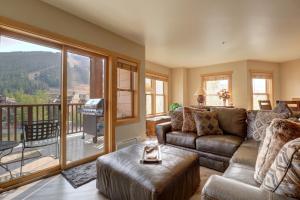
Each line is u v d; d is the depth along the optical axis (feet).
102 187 6.28
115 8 7.84
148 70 17.71
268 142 3.97
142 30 10.27
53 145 10.46
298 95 17.17
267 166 3.80
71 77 10.30
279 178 2.73
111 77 10.59
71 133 12.96
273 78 18.28
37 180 7.38
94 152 10.60
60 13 7.91
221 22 9.16
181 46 13.19
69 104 11.95
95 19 8.91
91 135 12.45
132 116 12.64
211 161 8.56
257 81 18.03
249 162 5.54
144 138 13.29
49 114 9.91
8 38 7.05
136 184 4.96
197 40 11.87
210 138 8.78
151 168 5.40
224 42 12.28
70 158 9.66
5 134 9.08
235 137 8.82
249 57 16.46
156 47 13.44
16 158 9.12
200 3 7.38
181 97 20.62
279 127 3.77
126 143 11.58
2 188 6.53
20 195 6.29
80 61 10.87
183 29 10.08
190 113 10.60
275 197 2.71
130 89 12.44
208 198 3.12
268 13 8.19
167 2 7.32
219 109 10.43
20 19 6.62
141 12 8.18
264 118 8.45
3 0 6.21
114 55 10.68
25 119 9.52
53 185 7.02
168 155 6.52
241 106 17.49
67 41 8.17
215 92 19.36
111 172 5.87
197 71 20.61
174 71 21.13
